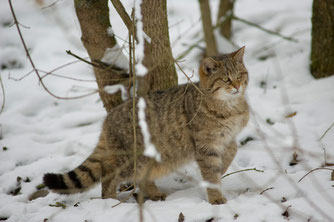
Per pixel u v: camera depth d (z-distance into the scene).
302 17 12.12
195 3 14.03
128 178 6.75
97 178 6.70
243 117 6.55
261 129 7.96
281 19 12.20
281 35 10.81
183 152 6.76
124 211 5.80
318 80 9.11
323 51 8.98
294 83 9.33
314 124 7.80
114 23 10.01
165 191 7.02
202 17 10.41
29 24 12.75
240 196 6.00
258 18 12.65
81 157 7.89
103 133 6.95
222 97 6.33
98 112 9.47
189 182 7.17
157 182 7.31
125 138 6.70
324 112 8.03
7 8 13.20
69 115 9.43
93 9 7.25
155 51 7.29
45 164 7.71
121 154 6.66
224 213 5.47
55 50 11.69
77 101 9.94
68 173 6.51
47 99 9.95
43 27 12.72
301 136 7.48
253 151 7.40
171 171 6.86
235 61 6.58
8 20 12.89
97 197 6.33
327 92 8.58
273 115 8.33
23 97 9.95
